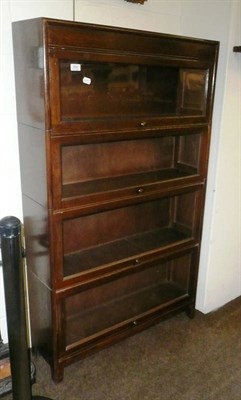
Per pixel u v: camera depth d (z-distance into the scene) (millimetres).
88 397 1777
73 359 1882
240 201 2400
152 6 2043
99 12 1857
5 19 1583
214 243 2330
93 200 1691
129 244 2139
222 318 2422
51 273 1672
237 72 2055
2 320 1976
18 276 1361
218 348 2137
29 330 2066
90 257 1959
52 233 1607
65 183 1858
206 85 1943
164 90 2018
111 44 1531
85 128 1558
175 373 1942
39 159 1560
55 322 1758
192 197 2205
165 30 2143
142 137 1767
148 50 1656
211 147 2160
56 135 1483
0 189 1785
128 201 1824
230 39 1955
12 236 1299
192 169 2152
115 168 2035
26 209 1812
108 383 1865
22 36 1501
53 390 1817
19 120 1690
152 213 2312
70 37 1407
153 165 2201
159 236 2260
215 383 1882
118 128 1662
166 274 2514
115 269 1905
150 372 1944
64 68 1579
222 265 2453
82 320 2074
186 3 2119
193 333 2264
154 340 2193
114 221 2145
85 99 1710
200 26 2070
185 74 2035
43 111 1446
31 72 1484
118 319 2086
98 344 1960
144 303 2256
